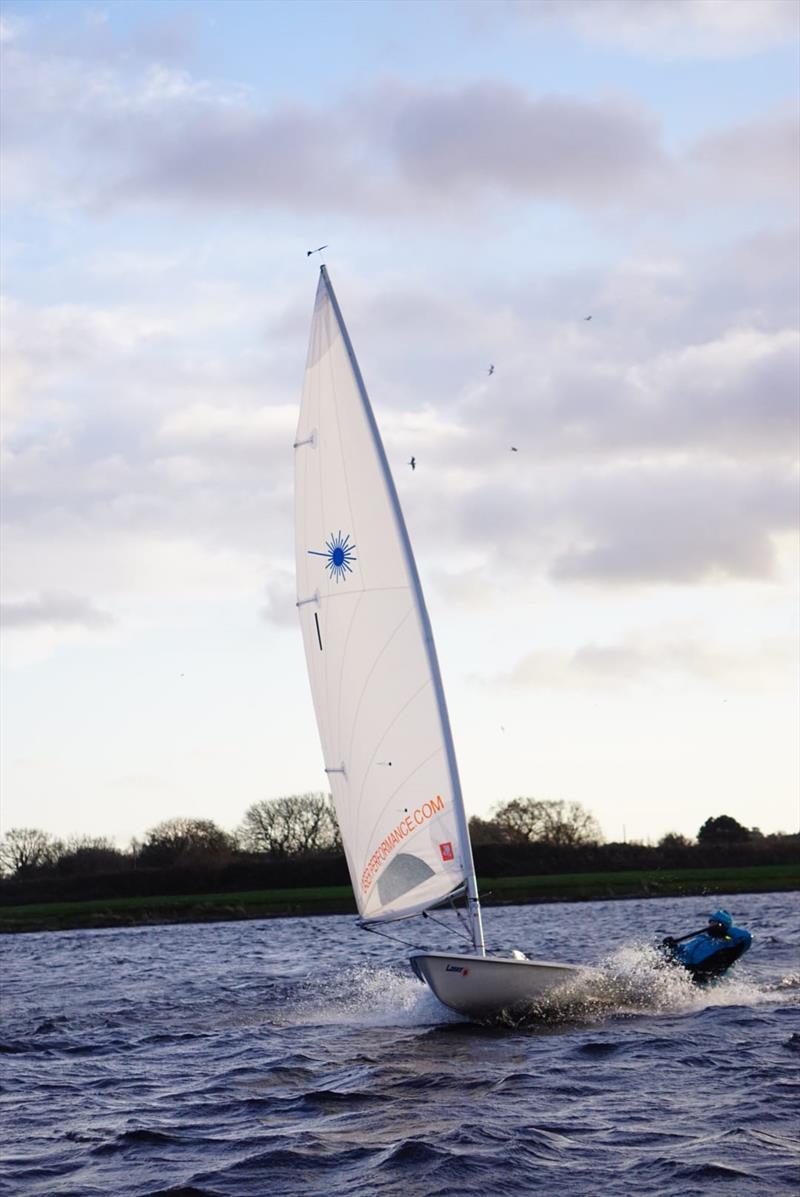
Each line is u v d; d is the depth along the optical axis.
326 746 22.17
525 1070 17.66
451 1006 20.92
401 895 21.30
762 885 86.12
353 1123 15.20
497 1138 14.05
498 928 55.62
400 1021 23.30
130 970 42.56
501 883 93.56
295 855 119.06
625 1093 16.09
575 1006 22.05
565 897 85.62
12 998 33.66
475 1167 12.99
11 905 102.94
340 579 21.80
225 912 88.81
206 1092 17.73
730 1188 11.97
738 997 24.50
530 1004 21.45
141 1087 18.48
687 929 48.03
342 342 21.86
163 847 118.12
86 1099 17.75
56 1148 14.78
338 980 33.53
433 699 21.12
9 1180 13.40
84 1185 13.05
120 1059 21.44
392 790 21.39
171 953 51.53
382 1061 18.84
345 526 21.78
